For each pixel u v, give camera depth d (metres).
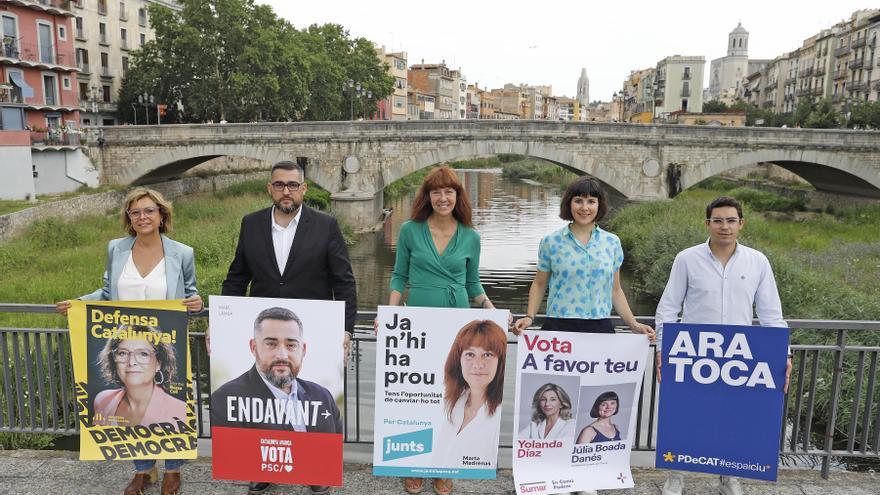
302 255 4.03
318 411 4.07
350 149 33.66
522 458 4.17
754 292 4.01
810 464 7.84
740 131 32.66
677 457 4.14
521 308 19.62
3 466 4.50
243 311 4.01
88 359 4.07
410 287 4.19
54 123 34.16
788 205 36.41
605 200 3.95
